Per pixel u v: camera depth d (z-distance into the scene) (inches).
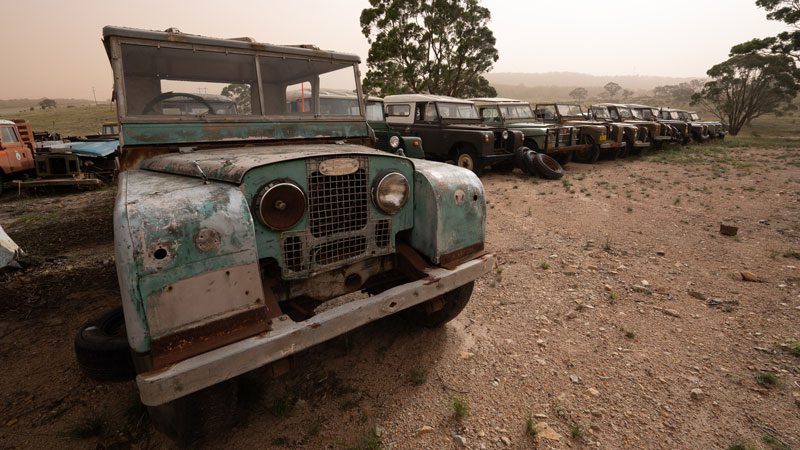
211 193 77.4
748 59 1339.8
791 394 104.3
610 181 396.8
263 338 75.9
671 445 90.1
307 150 105.4
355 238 99.4
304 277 92.4
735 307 148.4
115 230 68.9
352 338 129.0
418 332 132.1
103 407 101.0
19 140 435.8
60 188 414.6
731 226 229.5
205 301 72.5
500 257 198.4
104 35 109.0
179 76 118.7
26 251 214.2
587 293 160.1
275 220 85.4
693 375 112.2
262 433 92.9
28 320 142.8
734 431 93.7
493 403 102.3
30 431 93.7
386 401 102.7
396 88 928.3
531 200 315.9
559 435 92.4
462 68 1008.2
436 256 107.1
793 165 499.2
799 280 169.3
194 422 80.7
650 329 135.0
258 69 126.2
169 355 69.6
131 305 66.9
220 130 119.1
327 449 88.9
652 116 702.5
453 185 109.5
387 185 99.4
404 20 916.0
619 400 103.1
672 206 298.8
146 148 111.3
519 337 130.4
